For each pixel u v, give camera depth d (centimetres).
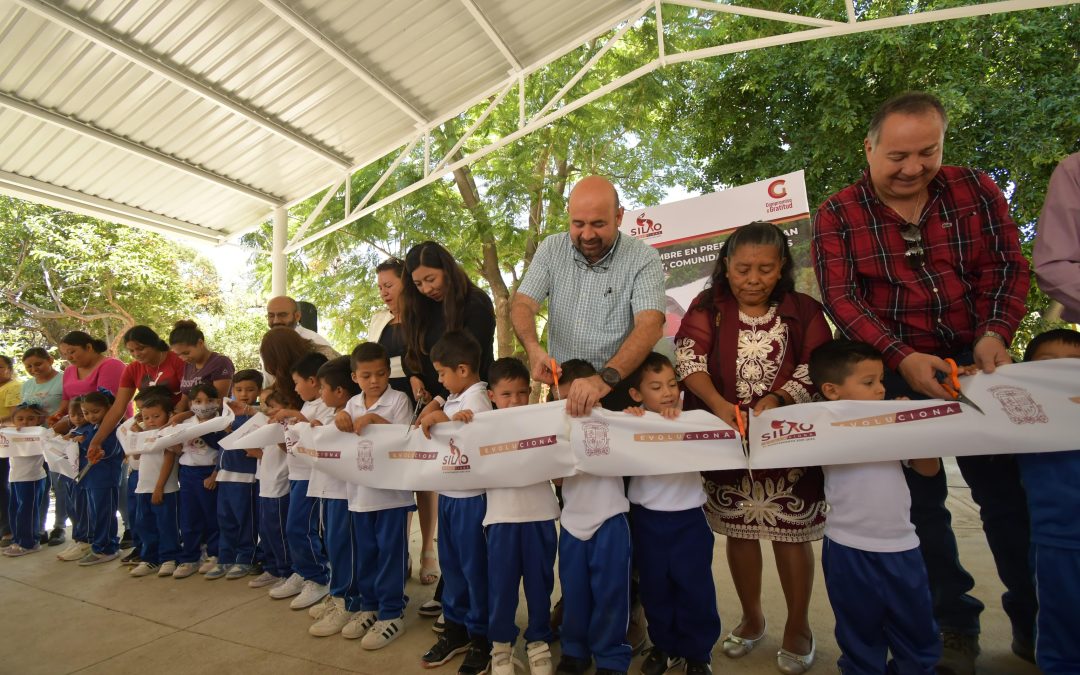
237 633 295
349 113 599
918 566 187
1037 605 198
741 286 218
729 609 290
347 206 692
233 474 381
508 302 1151
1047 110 652
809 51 730
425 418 249
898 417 188
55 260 1347
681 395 252
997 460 221
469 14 492
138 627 311
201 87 517
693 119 884
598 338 248
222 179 675
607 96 1060
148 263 1412
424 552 351
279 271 750
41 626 320
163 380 455
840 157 750
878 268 217
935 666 198
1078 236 207
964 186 212
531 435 225
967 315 213
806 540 221
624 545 218
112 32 456
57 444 463
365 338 1251
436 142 1145
